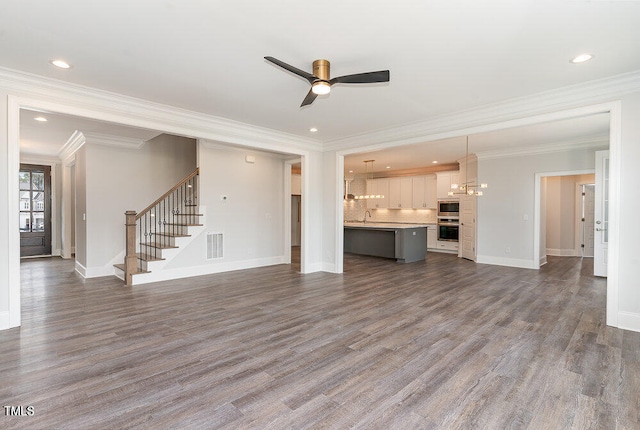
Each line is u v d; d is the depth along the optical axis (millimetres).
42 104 3348
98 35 2521
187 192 6785
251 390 2174
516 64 2977
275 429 1791
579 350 2791
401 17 2273
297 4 2129
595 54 2779
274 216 7191
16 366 2467
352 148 5898
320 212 6473
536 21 2307
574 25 2354
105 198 5828
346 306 4055
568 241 8672
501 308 3988
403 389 2197
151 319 3533
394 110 4309
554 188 8742
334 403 2035
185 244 5762
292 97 3871
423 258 7988
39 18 2287
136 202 6215
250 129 5207
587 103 3424
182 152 6820
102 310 3832
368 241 8273
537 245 6707
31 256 8008
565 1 2080
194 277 5750
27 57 2881
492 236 7305
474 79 3316
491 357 2668
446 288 5008
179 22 2346
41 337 3014
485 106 4109
